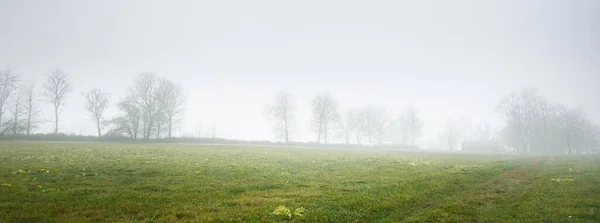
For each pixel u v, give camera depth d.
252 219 12.33
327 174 26.38
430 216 13.49
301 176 24.67
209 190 18.05
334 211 13.73
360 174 26.45
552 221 13.06
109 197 15.23
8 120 77.12
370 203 15.31
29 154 35.00
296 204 14.83
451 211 14.38
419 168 31.69
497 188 20.59
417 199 16.61
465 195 18.20
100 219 11.93
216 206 14.20
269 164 33.91
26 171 22.08
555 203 16.27
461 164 38.09
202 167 28.52
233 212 13.19
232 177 23.09
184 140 96.81
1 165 24.61
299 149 78.50
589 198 17.34
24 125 81.38
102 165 27.34
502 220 13.21
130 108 90.38
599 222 12.98
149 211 13.18
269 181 21.75
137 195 15.93
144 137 93.62
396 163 38.16
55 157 32.66
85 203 14.05
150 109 93.69
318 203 15.14
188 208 13.73
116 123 88.25
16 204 13.37
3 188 16.19
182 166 28.75
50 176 20.58
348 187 19.69
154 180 20.77
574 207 15.45
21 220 11.53
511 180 24.44
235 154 48.72
